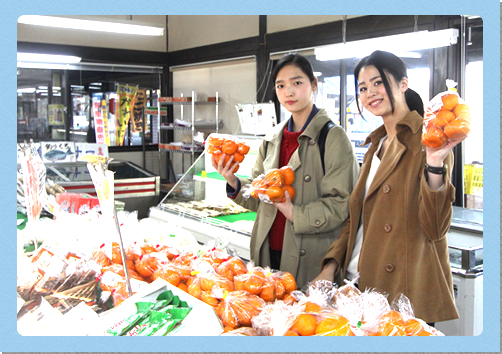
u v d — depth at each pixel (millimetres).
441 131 1287
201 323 1259
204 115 7371
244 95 6527
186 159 7871
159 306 1322
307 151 2010
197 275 1522
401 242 1563
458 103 1271
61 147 4918
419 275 1517
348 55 3266
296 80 2008
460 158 3623
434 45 2771
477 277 2316
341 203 1869
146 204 4910
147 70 7746
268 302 1409
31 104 6992
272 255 2197
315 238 2012
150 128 8086
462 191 3639
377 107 1626
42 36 6719
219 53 6742
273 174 1892
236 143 2150
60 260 1608
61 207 2434
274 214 2139
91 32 7141
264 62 5898
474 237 2545
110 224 1361
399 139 1599
